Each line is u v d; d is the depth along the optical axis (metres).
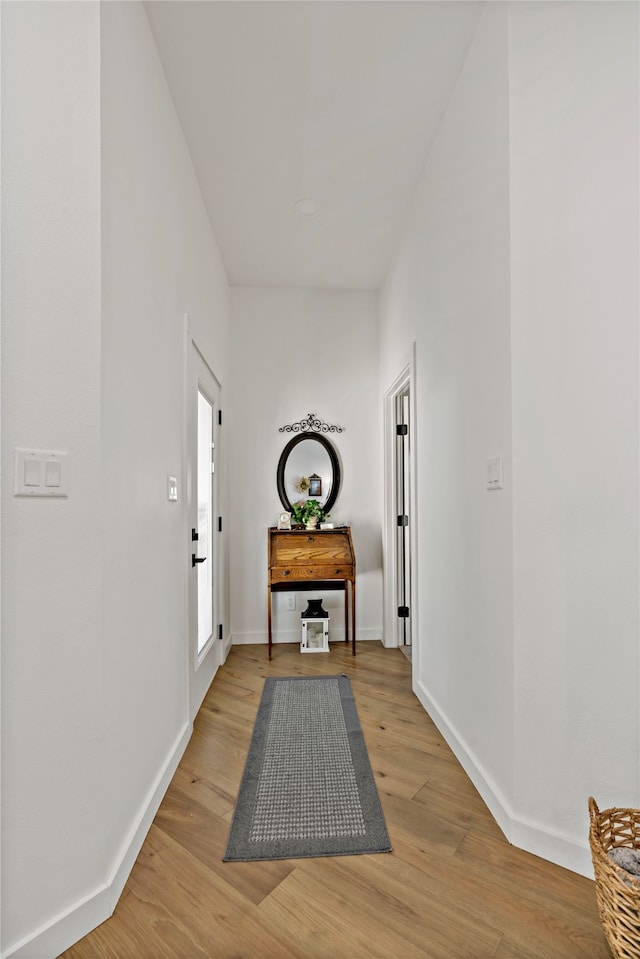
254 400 3.75
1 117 1.11
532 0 1.49
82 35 1.23
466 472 1.89
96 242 1.25
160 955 1.13
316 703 2.54
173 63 1.84
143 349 1.62
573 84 1.45
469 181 1.84
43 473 1.15
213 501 3.01
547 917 1.23
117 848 1.34
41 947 1.11
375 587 3.77
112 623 1.33
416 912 1.24
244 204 2.74
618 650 1.39
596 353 1.41
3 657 1.08
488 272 1.67
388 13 1.67
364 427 3.81
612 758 1.39
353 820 1.60
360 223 2.94
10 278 1.12
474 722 1.82
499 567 1.59
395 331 3.22
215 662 3.00
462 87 1.90
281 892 1.31
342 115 2.12
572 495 1.43
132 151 1.52
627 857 1.16
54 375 1.18
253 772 1.89
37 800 1.13
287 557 3.32
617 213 1.39
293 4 1.62
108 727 1.30
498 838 1.51
